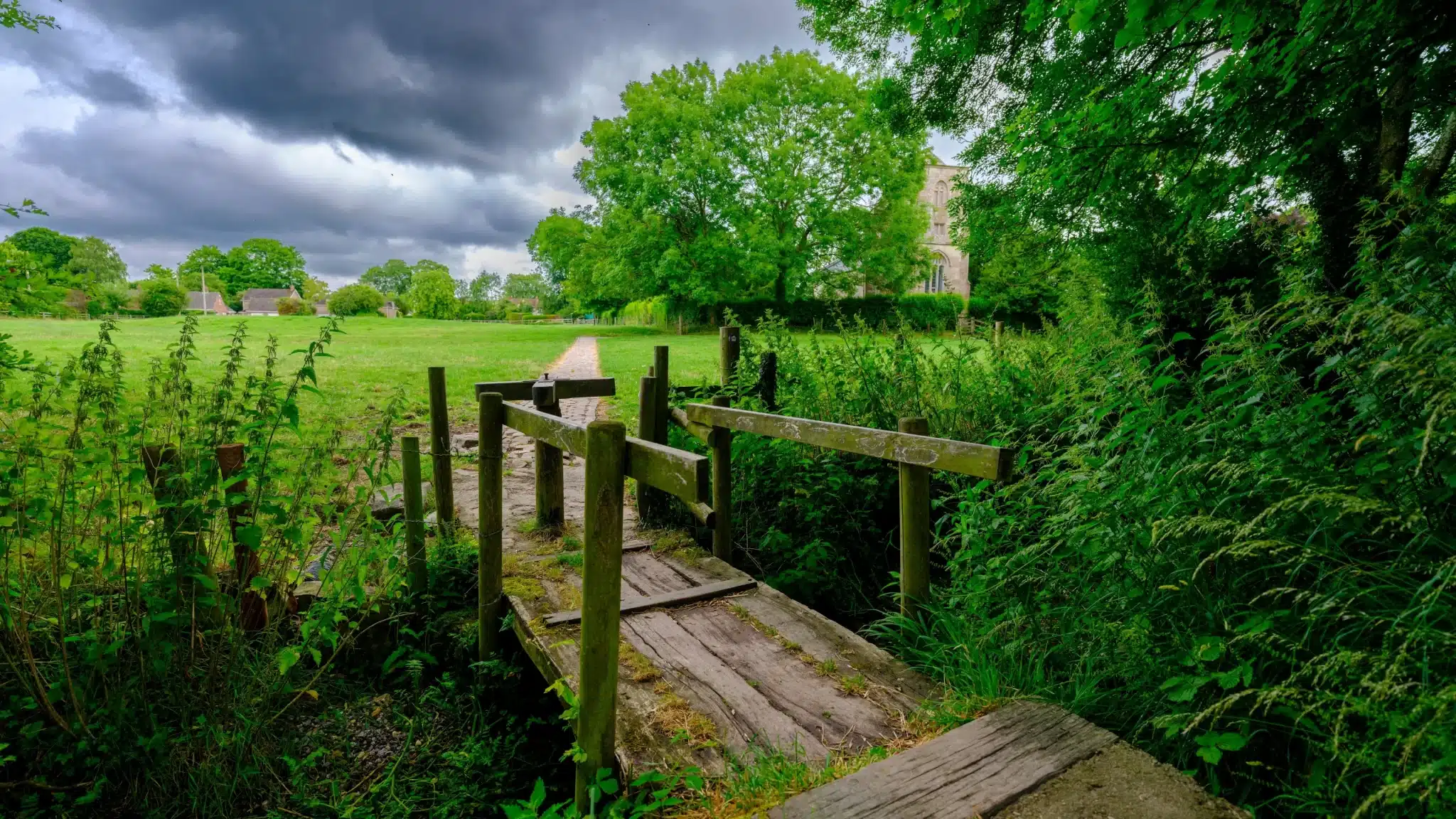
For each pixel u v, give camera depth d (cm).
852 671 313
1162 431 310
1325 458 269
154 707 333
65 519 309
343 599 360
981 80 980
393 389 1245
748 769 241
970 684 285
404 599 438
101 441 309
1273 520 256
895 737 263
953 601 350
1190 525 251
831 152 3459
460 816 330
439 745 373
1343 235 519
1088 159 621
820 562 520
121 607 321
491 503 395
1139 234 675
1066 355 590
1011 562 336
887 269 3506
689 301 3803
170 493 318
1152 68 651
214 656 332
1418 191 288
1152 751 253
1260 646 233
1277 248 512
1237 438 291
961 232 997
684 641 346
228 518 361
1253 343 310
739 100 3375
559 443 305
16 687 319
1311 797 211
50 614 325
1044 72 809
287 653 334
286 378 1289
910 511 347
